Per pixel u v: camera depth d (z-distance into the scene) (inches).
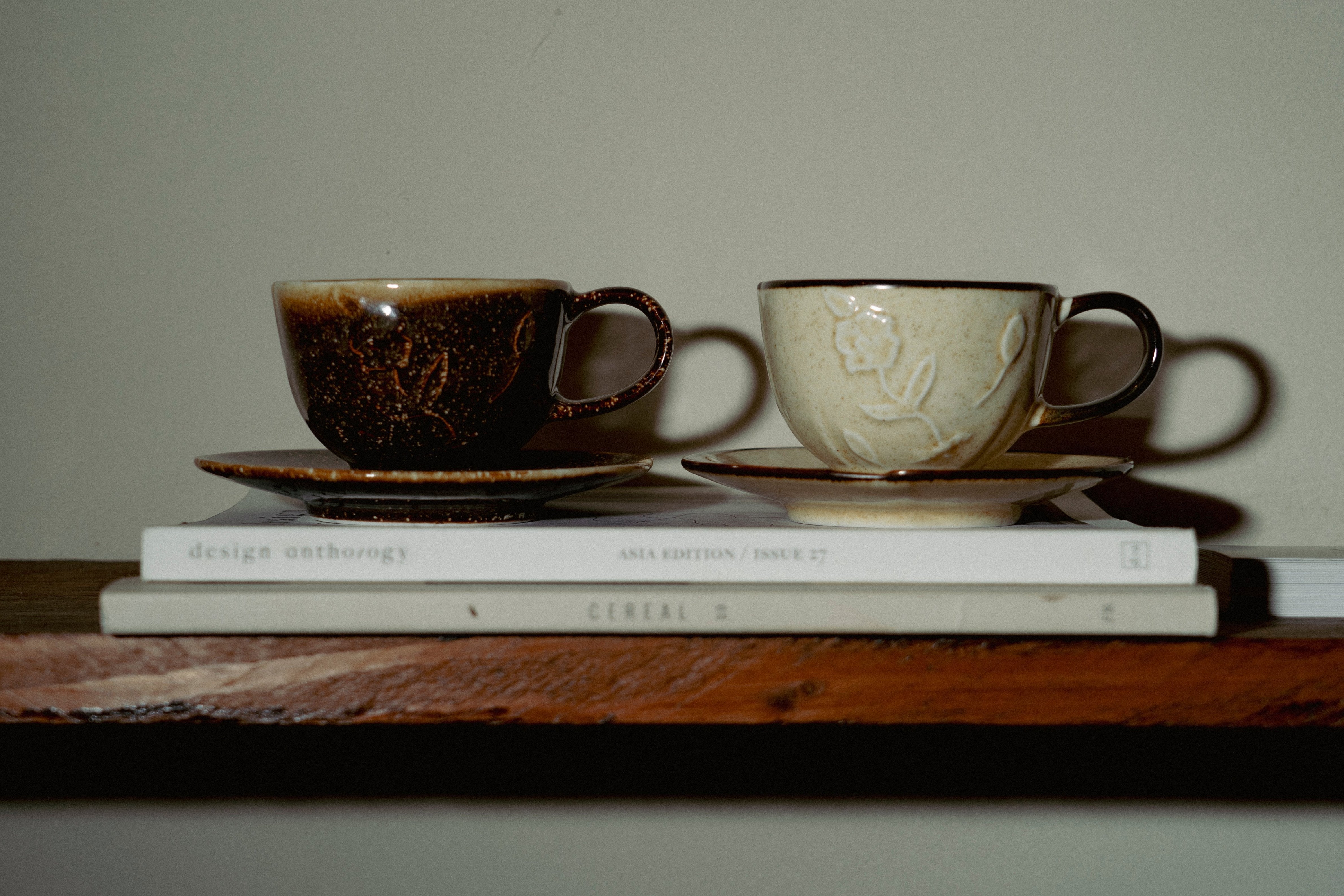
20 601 18.9
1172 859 24.9
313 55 23.6
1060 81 23.7
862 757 24.9
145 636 15.3
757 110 23.8
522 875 25.0
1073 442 24.3
